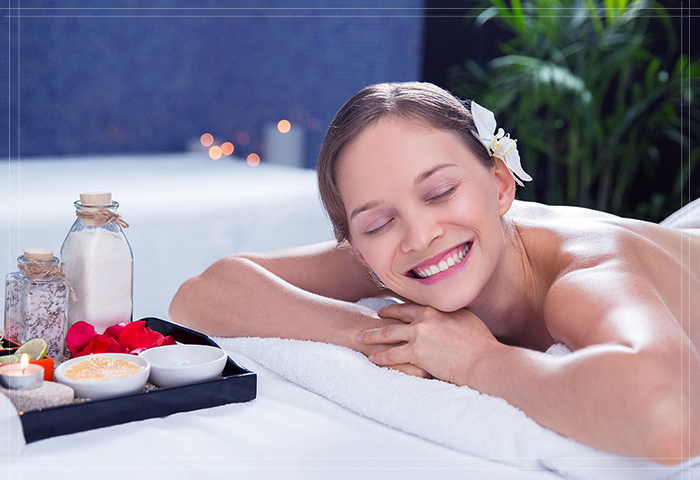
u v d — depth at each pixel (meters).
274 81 4.23
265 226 2.51
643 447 0.61
